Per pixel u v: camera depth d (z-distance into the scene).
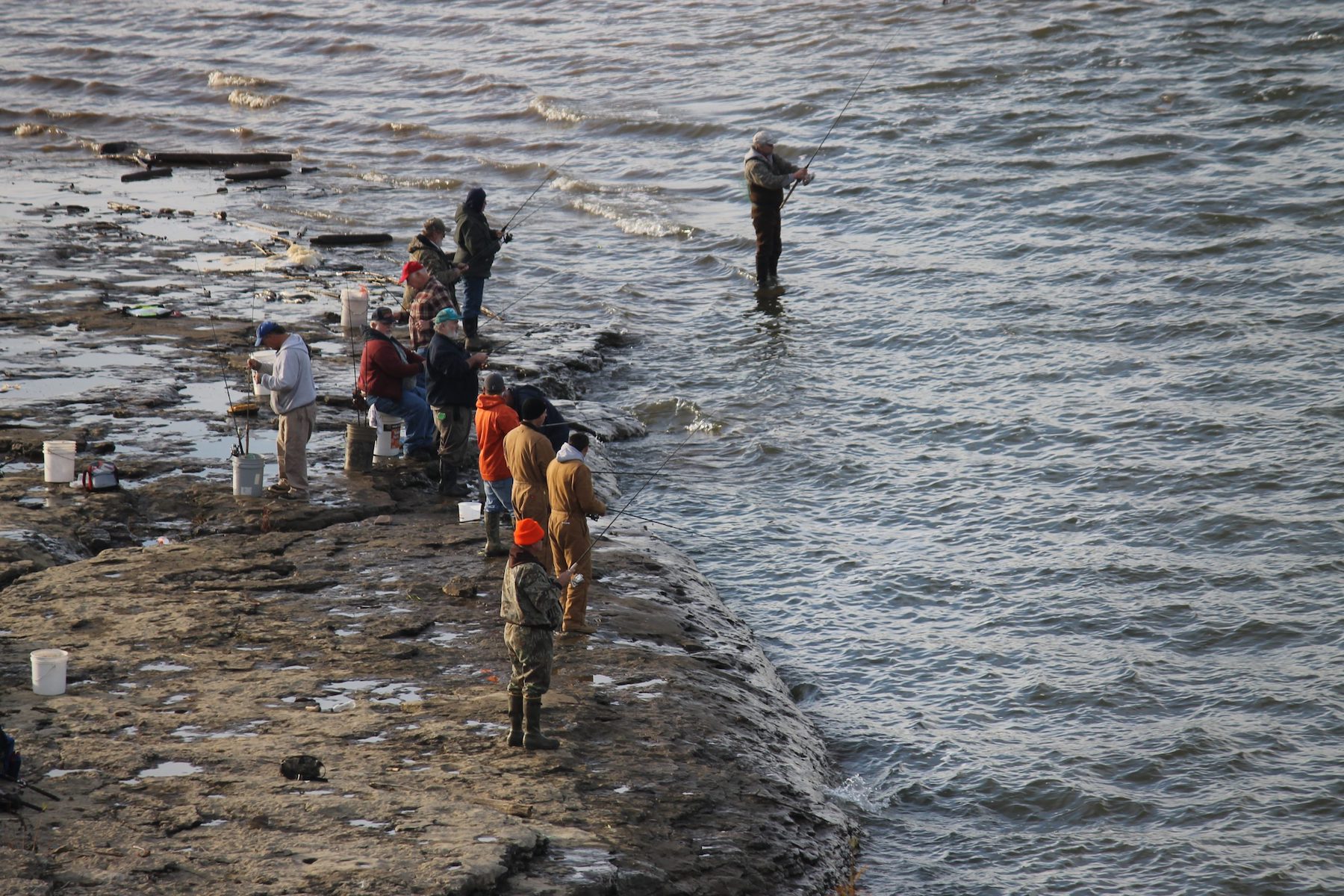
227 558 40.31
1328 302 67.44
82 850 24.22
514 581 29.06
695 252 89.00
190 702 31.09
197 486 46.06
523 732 29.83
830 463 56.25
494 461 39.62
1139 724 37.19
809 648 42.28
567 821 27.03
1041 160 95.94
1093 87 110.31
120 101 149.00
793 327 73.56
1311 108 98.06
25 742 28.47
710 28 154.50
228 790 26.77
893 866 31.50
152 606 36.59
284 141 127.12
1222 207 82.44
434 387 45.69
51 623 35.31
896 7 148.00
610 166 111.75
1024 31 129.50
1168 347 64.56
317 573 39.56
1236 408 57.06
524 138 121.62
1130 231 81.44
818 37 141.62
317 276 79.25
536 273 85.88
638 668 35.00
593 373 67.81
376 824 25.67
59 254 82.44
